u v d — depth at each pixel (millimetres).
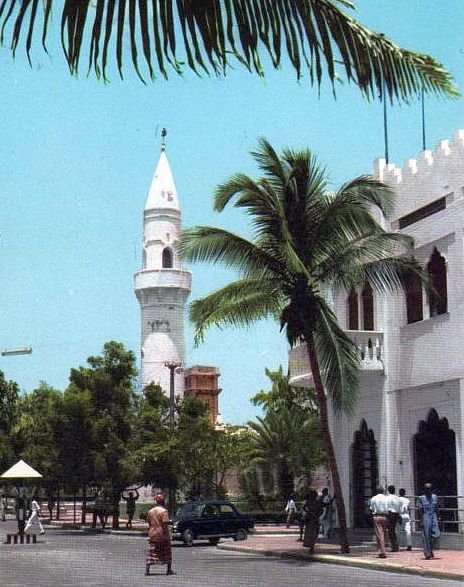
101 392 50094
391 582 18812
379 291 31281
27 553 29453
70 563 24859
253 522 35219
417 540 27719
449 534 26312
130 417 49219
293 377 35094
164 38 4137
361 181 25656
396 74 4438
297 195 25875
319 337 27078
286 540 33500
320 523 32188
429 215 28953
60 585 18516
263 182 25859
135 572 21703
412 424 29453
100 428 48031
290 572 21422
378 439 31094
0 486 67500
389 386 30500
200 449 49000
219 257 26266
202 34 4141
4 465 61969
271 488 60188
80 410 48406
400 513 25656
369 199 25938
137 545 33688
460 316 26922
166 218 96375
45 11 4094
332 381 26750
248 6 4164
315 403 62062
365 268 26828
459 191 27266
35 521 36000
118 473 46969
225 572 21469
